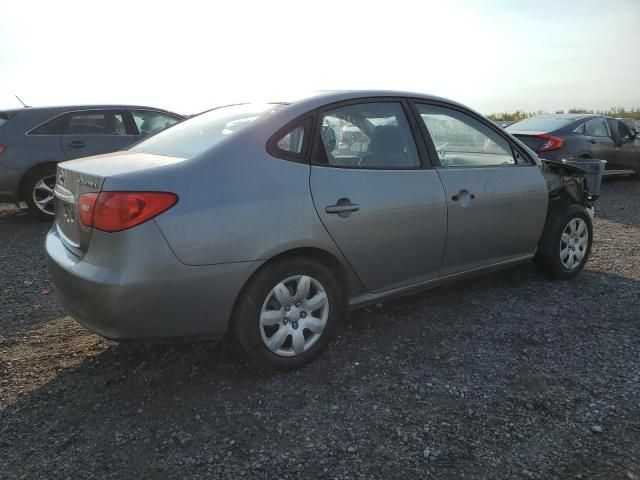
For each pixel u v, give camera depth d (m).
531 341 3.40
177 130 3.49
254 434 2.46
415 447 2.36
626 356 3.19
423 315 3.81
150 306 2.52
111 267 2.49
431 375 2.98
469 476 2.17
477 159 3.88
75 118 7.42
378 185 3.19
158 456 2.32
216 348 3.31
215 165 2.71
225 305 2.70
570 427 2.49
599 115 10.45
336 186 3.02
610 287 4.40
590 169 4.86
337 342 3.38
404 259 3.38
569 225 4.45
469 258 3.79
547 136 9.43
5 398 2.78
